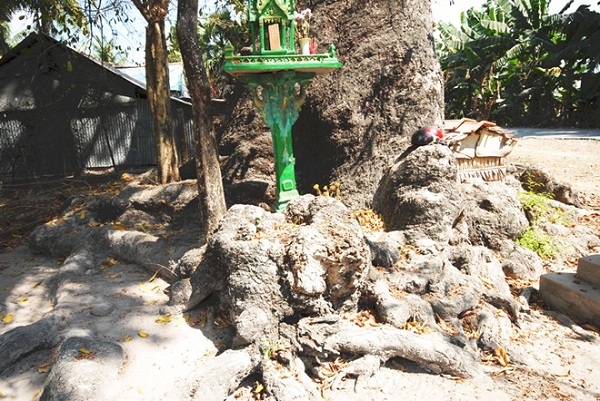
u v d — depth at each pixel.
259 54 5.01
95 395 3.17
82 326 4.16
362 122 6.62
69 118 10.65
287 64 4.71
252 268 3.96
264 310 3.89
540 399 3.66
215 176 4.93
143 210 6.41
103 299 4.66
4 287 5.32
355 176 6.54
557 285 5.19
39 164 10.52
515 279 5.71
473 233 6.07
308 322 3.90
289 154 5.29
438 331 4.20
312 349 3.76
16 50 10.55
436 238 5.02
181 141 10.47
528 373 4.00
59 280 5.22
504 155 6.68
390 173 5.62
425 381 3.82
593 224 7.46
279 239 4.18
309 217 4.39
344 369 3.74
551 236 6.67
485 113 24.05
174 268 4.82
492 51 22.56
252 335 3.75
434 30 6.81
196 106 4.84
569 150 14.67
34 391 3.54
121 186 7.41
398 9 6.64
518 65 23.52
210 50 11.90
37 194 8.64
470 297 4.61
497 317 4.64
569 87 22.36
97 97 11.03
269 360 3.71
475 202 6.18
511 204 6.25
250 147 7.22
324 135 6.84
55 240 6.14
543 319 5.00
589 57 20.27
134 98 11.24
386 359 3.91
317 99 6.86
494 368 4.07
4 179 9.91
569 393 3.75
